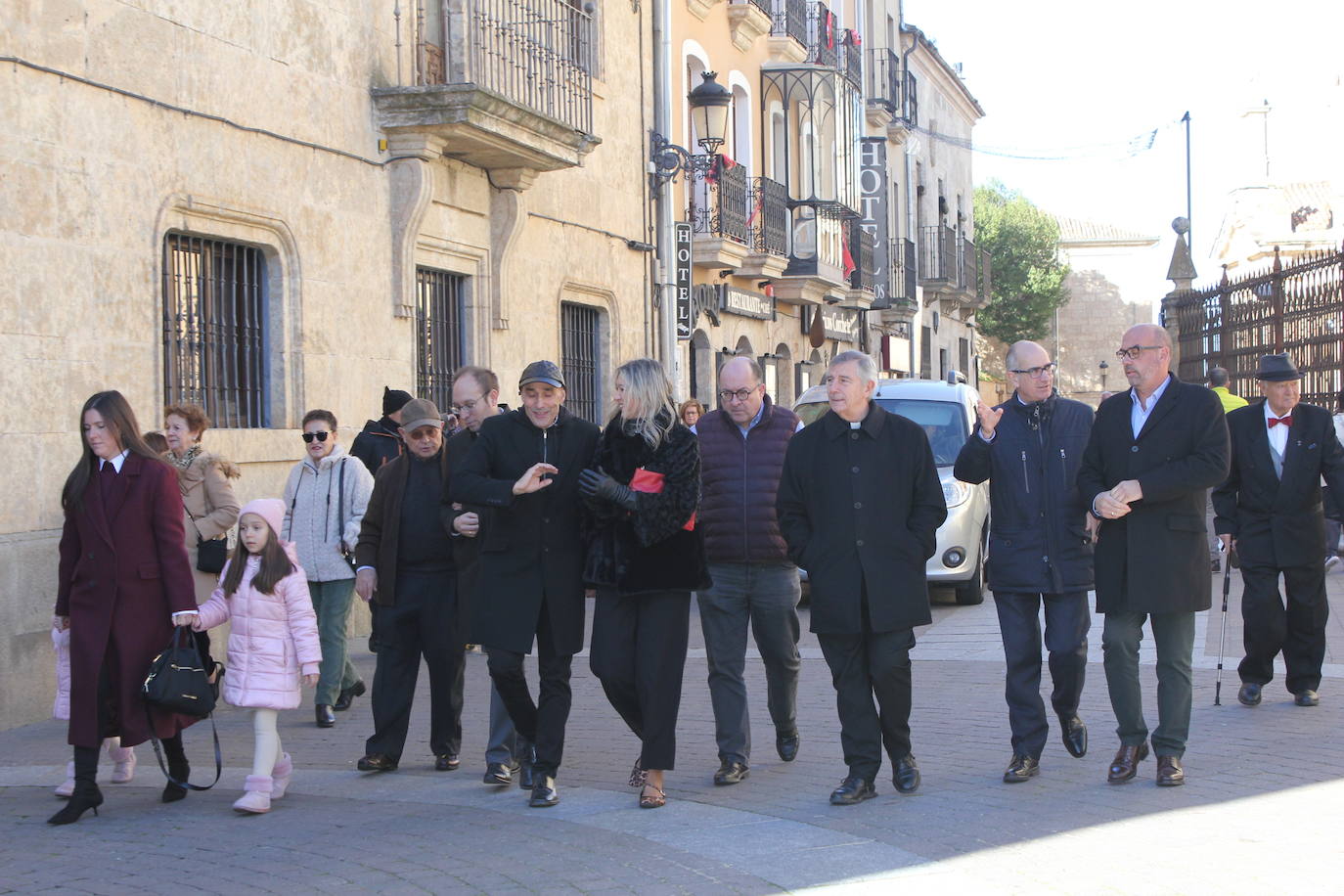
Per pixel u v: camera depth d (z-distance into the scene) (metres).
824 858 5.57
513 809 6.47
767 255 23.39
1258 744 7.48
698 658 11.03
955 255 41.78
